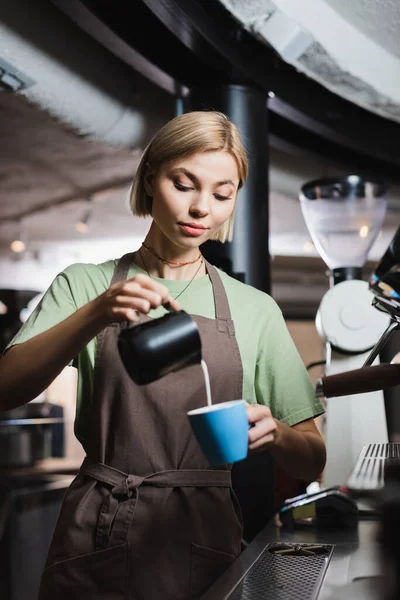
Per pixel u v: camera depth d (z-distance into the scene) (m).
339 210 2.37
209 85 2.47
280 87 2.65
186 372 1.35
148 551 1.27
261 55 2.52
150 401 1.33
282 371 1.48
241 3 2.18
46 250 8.07
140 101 2.74
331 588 1.03
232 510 1.36
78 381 1.43
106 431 1.35
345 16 2.43
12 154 4.78
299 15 2.29
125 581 1.26
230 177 1.33
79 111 2.52
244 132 2.47
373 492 1.03
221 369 1.39
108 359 1.36
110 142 2.83
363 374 1.14
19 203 6.14
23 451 4.53
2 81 2.23
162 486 1.30
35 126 4.20
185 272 1.47
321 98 2.92
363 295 1.90
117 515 1.28
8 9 2.03
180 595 1.27
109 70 2.53
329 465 1.93
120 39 2.21
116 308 1.15
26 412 5.22
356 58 2.56
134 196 1.46
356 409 1.93
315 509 1.58
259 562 1.24
